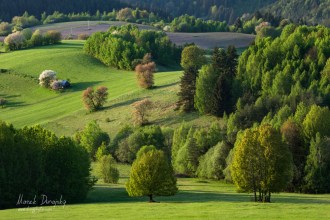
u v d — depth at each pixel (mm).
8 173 91688
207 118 170875
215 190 111500
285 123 129250
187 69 179625
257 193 100875
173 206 75188
